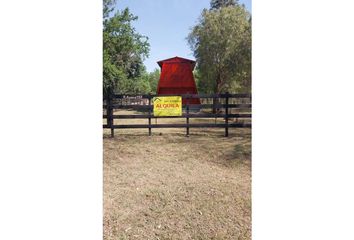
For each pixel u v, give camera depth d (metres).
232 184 4.02
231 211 3.38
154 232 3.03
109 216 3.23
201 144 5.80
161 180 4.10
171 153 5.26
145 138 6.27
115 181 4.00
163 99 6.52
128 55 12.95
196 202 3.52
